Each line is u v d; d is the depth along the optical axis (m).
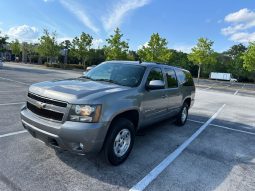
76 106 3.56
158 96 5.27
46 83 4.32
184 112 7.38
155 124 5.57
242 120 9.46
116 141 4.05
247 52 38.16
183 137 6.30
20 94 10.62
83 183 3.54
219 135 6.84
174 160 4.70
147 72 5.04
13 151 4.39
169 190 3.57
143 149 5.14
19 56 75.19
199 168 4.44
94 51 54.84
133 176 3.89
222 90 28.50
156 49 37.97
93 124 3.58
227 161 4.92
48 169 3.84
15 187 3.26
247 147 5.98
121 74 5.00
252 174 4.39
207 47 38.31
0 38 46.28
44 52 52.81
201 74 77.69
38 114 3.90
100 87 4.21
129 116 4.55
